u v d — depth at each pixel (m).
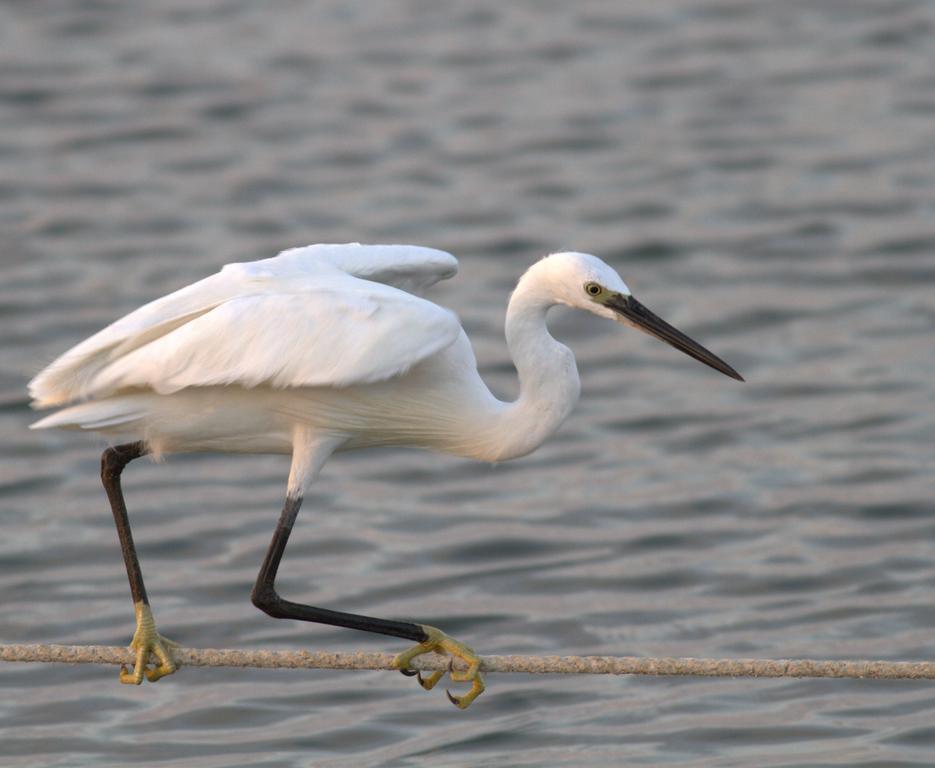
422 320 8.74
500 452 9.52
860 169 22.62
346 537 13.70
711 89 25.55
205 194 21.94
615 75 26.16
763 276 19.59
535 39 27.78
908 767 9.88
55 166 22.81
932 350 17.42
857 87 25.48
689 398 16.61
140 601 8.89
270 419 9.10
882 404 16.14
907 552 13.07
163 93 25.30
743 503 14.16
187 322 8.69
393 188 22.22
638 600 12.44
